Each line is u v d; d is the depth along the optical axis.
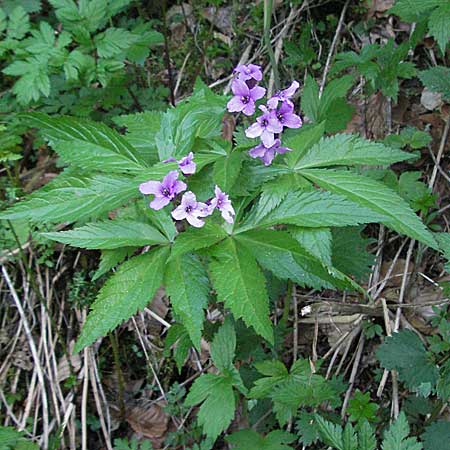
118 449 0.51
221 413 0.42
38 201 0.36
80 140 0.39
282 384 0.44
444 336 0.45
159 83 0.66
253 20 0.66
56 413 0.54
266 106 0.36
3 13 0.56
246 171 0.37
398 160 0.38
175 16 0.69
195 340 0.34
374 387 0.51
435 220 0.56
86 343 0.35
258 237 0.36
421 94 0.61
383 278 0.55
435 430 0.43
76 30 0.54
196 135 0.39
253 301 0.34
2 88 0.63
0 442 0.50
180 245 0.35
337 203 0.35
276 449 0.43
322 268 0.35
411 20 0.53
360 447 0.40
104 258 0.38
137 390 0.56
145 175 0.36
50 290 0.58
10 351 0.56
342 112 0.50
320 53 0.65
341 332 0.53
